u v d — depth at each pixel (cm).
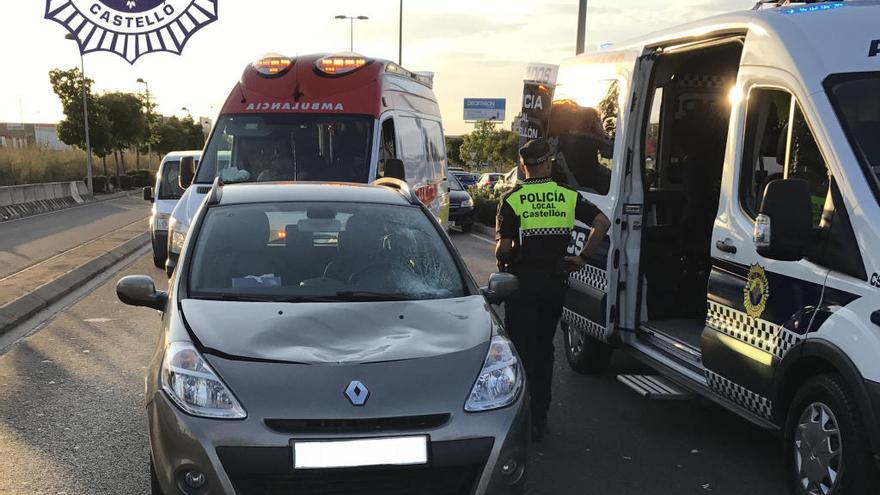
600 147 607
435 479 316
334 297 396
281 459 301
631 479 438
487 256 1445
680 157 620
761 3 483
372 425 310
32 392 593
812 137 378
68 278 1110
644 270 584
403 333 358
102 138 4572
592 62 650
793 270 379
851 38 385
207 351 334
